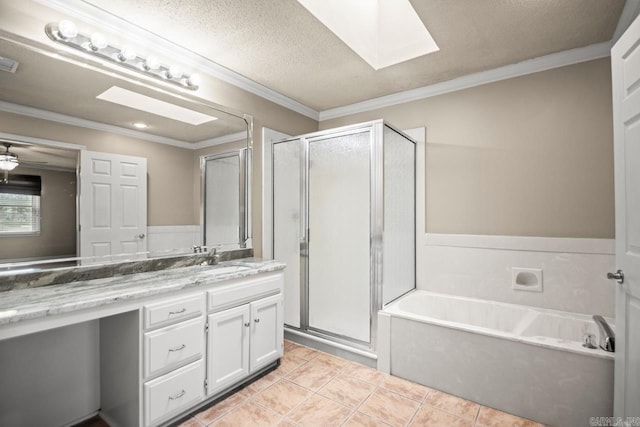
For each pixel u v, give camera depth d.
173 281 1.78
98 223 1.89
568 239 2.37
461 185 2.81
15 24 1.58
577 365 1.70
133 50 1.94
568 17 1.93
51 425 1.69
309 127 3.56
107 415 1.80
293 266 3.03
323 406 1.93
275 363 2.42
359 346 2.56
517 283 2.57
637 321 1.37
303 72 2.67
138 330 1.56
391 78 2.79
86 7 1.79
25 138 1.63
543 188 2.47
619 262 1.50
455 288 2.83
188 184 2.37
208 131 2.50
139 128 2.08
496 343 1.93
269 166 3.06
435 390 2.12
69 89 1.77
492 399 1.93
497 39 2.19
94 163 1.88
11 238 1.58
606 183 2.24
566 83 2.38
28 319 1.25
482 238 2.71
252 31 2.08
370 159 2.53
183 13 1.88
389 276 2.58
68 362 1.75
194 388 1.77
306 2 1.85
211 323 1.86
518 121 2.56
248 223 2.83
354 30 2.31
